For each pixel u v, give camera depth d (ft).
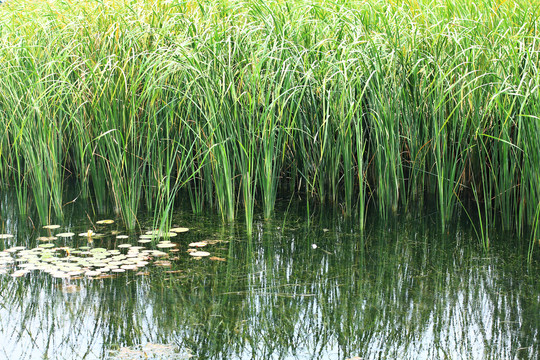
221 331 8.96
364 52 14.75
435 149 15.61
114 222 14.89
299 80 15.42
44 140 14.66
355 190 18.31
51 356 8.14
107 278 11.00
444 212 15.03
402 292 10.55
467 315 9.61
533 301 10.10
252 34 16.14
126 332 8.89
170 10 17.37
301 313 9.64
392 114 14.97
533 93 12.70
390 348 8.50
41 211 14.74
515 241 13.42
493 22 16.11
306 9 17.04
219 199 15.16
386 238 13.75
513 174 14.06
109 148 14.26
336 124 15.51
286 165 19.17
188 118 15.84
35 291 10.36
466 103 14.79
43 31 17.40
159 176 15.90
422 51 15.42
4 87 15.61
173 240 13.43
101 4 17.02
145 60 15.30
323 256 12.46
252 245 13.16
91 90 15.20
